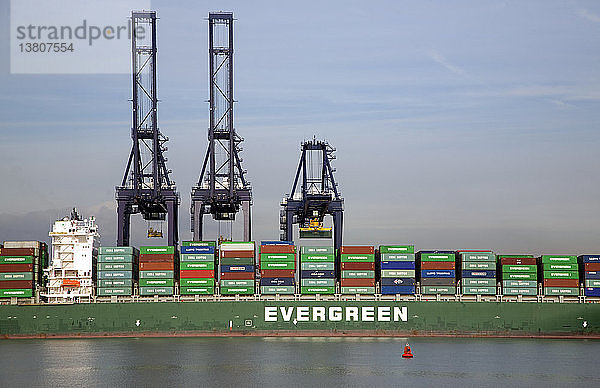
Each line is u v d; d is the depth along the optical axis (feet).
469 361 610.24
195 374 550.77
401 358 622.54
